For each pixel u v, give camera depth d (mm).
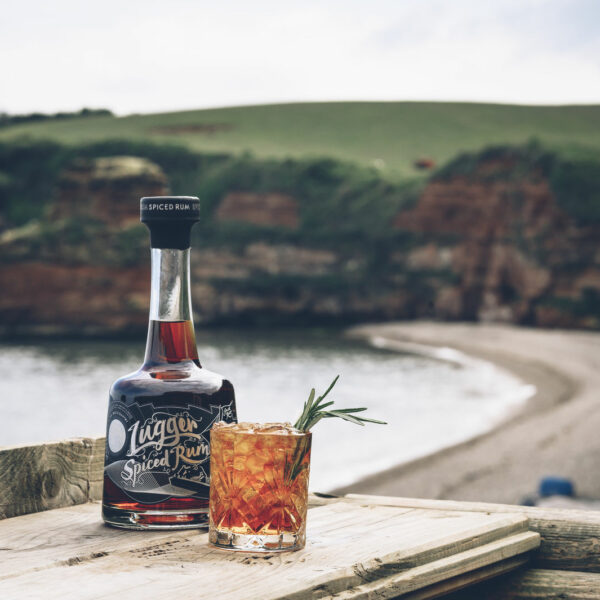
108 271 89875
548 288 83125
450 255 95562
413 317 97688
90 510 1882
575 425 33125
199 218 1712
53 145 124188
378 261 101062
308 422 1534
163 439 1624
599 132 139625
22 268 89312
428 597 1483
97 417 47469
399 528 1649
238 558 1386
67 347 81625
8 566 1333
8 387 56625
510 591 1854
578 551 1843
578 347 69750
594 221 81625
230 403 1715
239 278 104188
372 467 27391
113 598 1137
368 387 53219
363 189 106062
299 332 98688
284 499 1424
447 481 24719
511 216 88562
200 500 1645
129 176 93438
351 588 1313
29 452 1831
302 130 140125
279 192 107750
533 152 87312
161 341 1707
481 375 59156
